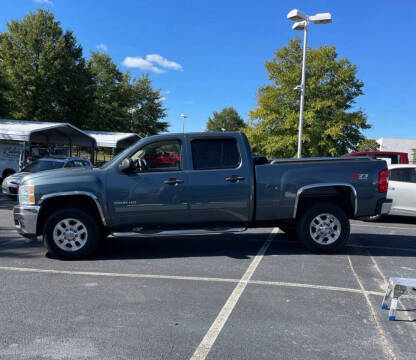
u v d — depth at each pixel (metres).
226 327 3.43
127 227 5.85
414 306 3.99
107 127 40.56
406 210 9.63
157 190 5.74
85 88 33.19
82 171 5.84
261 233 8.08
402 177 9.80
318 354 2.97
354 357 2.93
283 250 6.47
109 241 7.18
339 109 23.66
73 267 5.33
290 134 24.45
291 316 3.69
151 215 5.79
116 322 3.51
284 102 24.84
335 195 6.21
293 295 4.27
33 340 3.14
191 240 7.29
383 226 9.40
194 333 3.30
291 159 6.18
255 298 4.16
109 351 2.98
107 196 5.67
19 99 29.58
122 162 5.80
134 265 5.47
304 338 3.24
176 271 5.18
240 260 5.79
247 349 3.04
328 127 23.66
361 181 6.04
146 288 4.46
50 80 30.58
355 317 3.69
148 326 3.43
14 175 13.07
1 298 4.09
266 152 25.44
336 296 4.25
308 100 24.23
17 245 6.69
